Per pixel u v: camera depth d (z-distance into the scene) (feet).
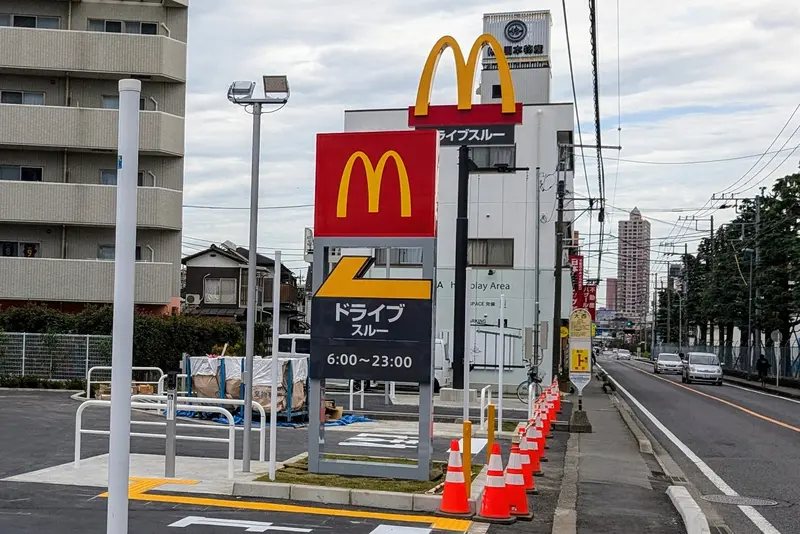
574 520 27.09
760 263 145.38
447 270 107.65
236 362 55.83
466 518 26.86
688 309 255.50
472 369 101.91
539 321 97.30
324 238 33.14
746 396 106.73
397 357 31.83
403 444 46.19
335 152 33.37
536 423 43.19
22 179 101.60
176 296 104.47
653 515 28.78
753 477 39.24
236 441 44.06
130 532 23.67
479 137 71.92
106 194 100.27
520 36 137.80
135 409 59.41
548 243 106.63
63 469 33.32
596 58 53.06
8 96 101.60
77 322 87.97
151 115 100.48
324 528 24.89
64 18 102.12
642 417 71.92
